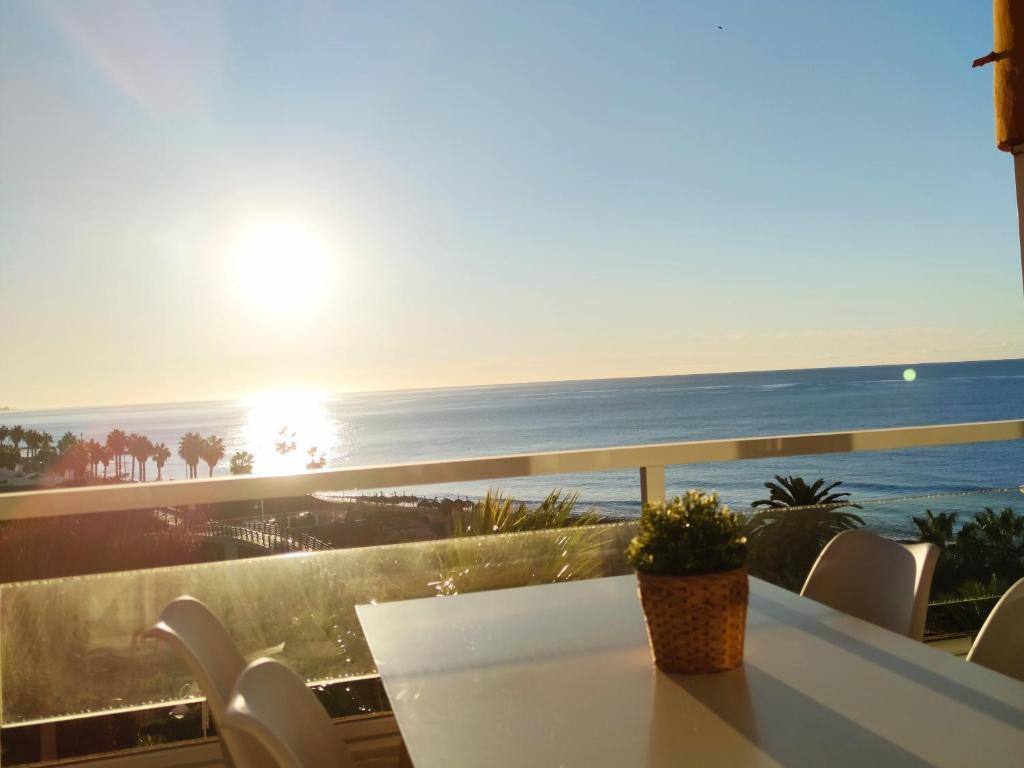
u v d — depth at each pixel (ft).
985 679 4.98
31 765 8.57
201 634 6.03
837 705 4.65
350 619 8.76
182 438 149.69
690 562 5.10
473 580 8.79
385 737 9.26
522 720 4.63
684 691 4.93
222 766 8.82
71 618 8.46
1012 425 11.69
